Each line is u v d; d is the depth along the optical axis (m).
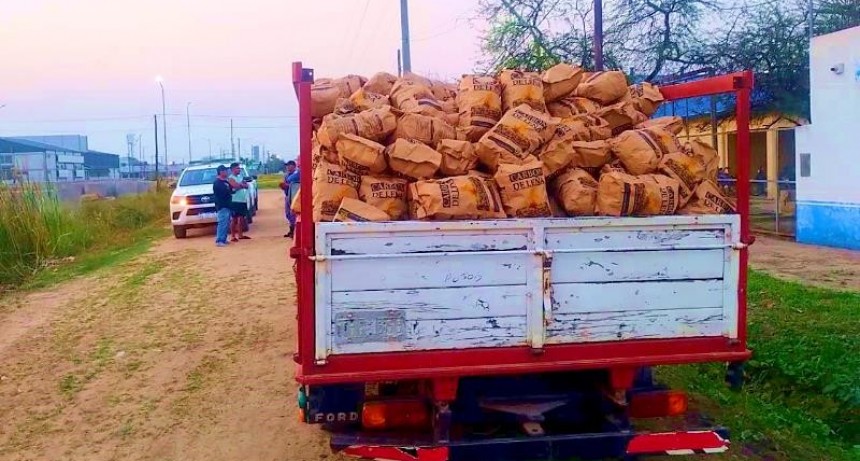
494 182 4.63
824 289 10.69
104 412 6.61
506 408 4.89
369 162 4.64
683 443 4.74
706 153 5.31
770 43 21.56
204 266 14.29
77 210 19.33
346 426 4.80
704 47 22.23
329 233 4.17
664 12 21.98
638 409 4.92
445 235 4.27
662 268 4.51
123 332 9.34
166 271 13.86
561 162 4.85
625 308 4.48
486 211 4.44
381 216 4.40
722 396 6.69
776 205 18.17
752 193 25.19
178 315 10.19
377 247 4.22
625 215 4.57
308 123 4.22
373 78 6.21
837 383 6.97
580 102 5.79
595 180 4.89
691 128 25.30
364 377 4.22
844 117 15.45
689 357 4.55
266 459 5.53
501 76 5.50
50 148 68.75
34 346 8.81
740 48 21.84
